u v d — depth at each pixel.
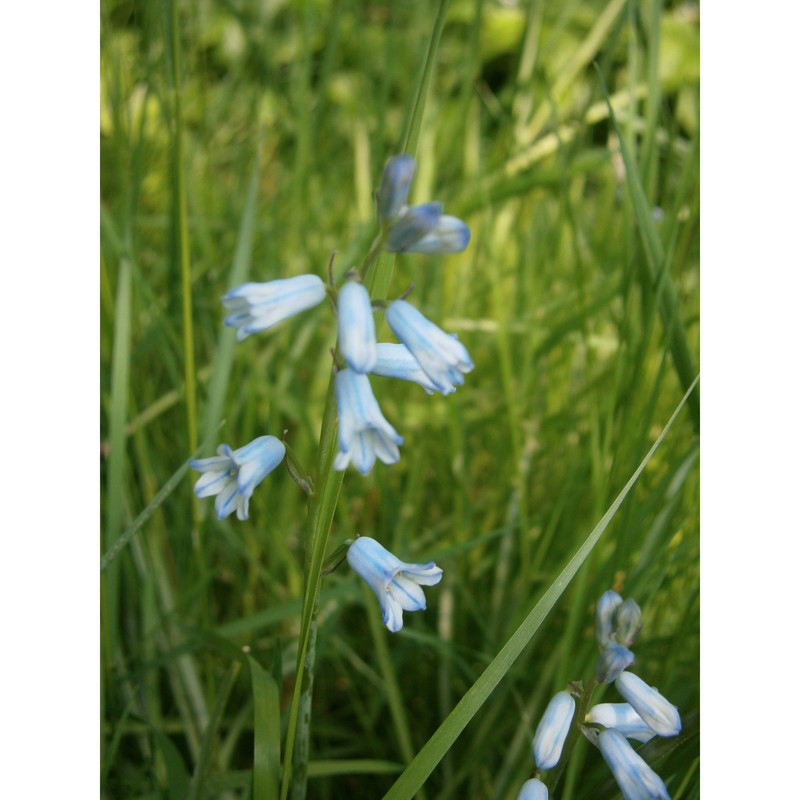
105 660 0.24
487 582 0.32
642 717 0.17
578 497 0.29
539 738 0.17
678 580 0.28
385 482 0.31
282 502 0.32
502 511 0.33
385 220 0.15
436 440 0.35
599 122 0.42
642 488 0.29
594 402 0.29
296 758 0.18
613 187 0.38
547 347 0.32
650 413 0.24
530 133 0.39
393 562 0.17
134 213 0.29
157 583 0.28
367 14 0.47
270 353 0.35
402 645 0.29
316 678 0.29
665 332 0.24
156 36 0.32
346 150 0.47
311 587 0.17
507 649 0.17
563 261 0.40
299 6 0.48
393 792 0.17
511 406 0.30
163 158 0.38
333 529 0.33
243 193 0.40
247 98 0.45
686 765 0.20
